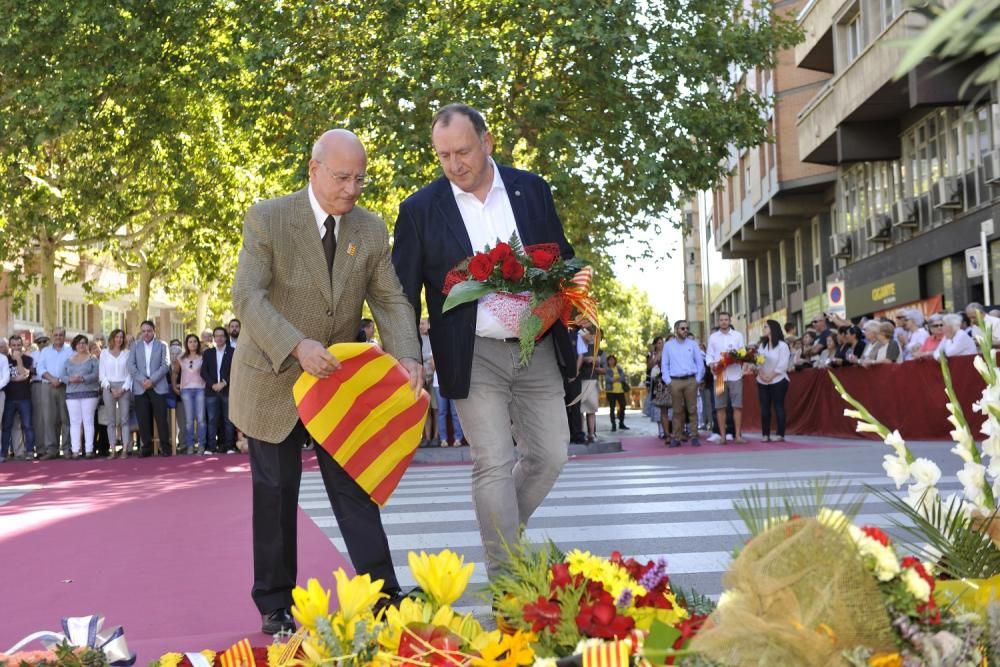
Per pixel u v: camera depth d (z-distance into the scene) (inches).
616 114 892.6
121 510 427.8
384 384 182.9
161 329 2746.1
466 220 199.8
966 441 118.0
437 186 203.2
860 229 1421.0
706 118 903.7
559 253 197.6
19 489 562.6
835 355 810.2
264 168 976.9
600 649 94.4
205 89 1003.3
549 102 855.1
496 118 894.4
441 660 101.0
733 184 2009.1
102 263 1987.0
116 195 1187.9
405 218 201.5
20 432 869.2
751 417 979.9
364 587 108.5
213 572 273.0
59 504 464.4
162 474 638.5
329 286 192.2
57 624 219.1
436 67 841.5
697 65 894.4
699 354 774.5
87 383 836.0
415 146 852.0
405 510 386.3
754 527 95.1
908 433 684.7
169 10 970.7
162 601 238.2
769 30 964.6
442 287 197.9
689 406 772.6
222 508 420.5
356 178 189.8
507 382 196.1
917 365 669.3
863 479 395.9
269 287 192.7
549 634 104.7
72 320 2161.7
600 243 990.4
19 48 964.6
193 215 1229.7
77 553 316.8
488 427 192.2
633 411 2396.7
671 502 373.1
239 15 948.0
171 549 315.9
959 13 44.7
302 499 441.7
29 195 1136.8
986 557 111.3
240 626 209.3
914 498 116.4
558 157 899.4
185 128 1129.4
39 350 911.7
